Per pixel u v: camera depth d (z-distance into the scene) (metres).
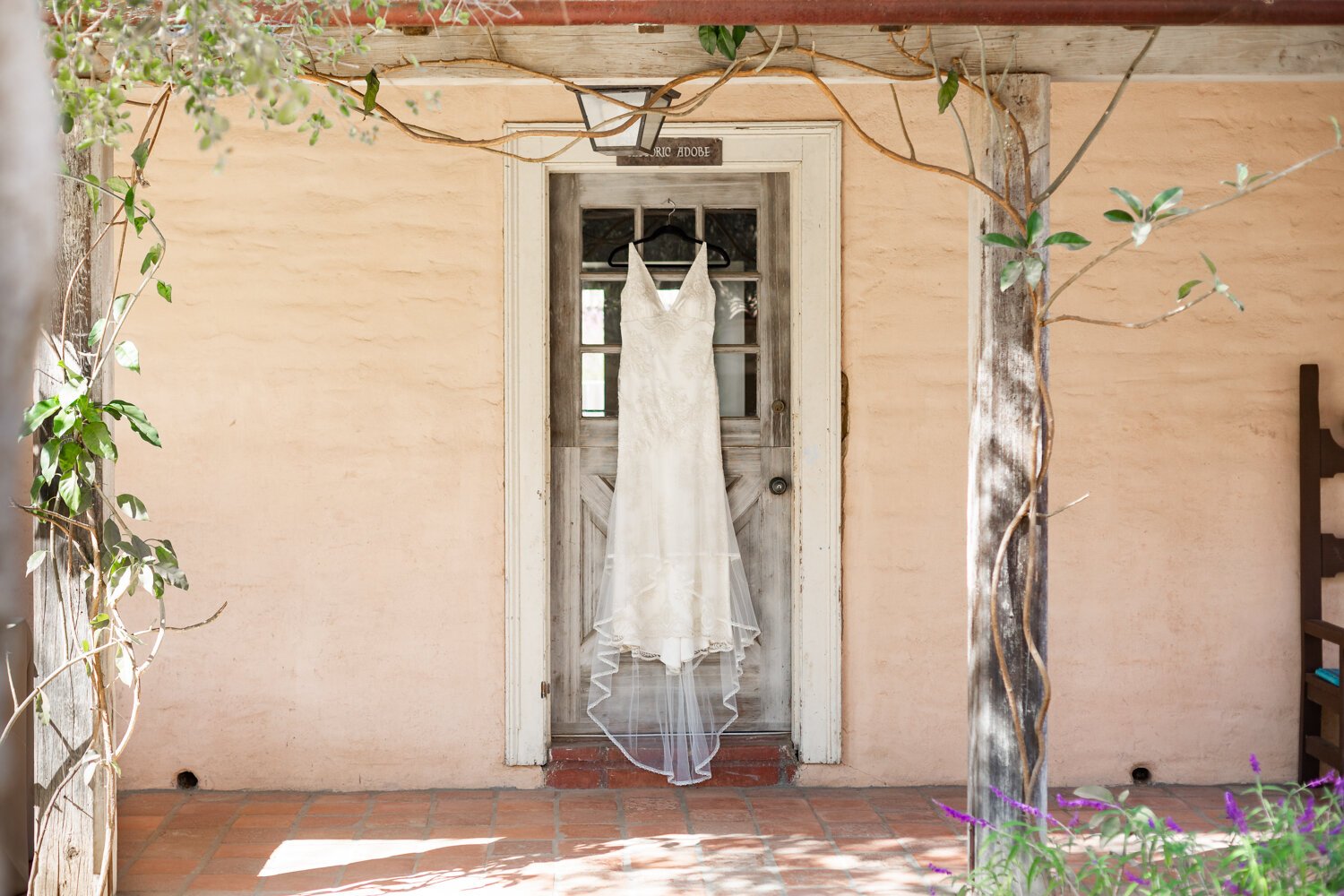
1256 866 2.42
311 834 4.29
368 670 4.73
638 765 4.76
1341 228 4.79
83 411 3.20
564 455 4.86
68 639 3.46
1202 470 4.81
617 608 4.75
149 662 3.40
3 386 0.92
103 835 3.56
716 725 4.89
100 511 3.46
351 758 4.74
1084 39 3.21
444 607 4.74
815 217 4.72
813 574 4.77
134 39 2.41
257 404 4.69
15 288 0.93
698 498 4.77
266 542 4.71
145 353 4.67
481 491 4.73
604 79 3.30
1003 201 3.11
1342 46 3.26
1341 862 2.50
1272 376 4.81
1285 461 4.82
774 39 3.26
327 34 2.95
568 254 4.83
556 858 4.07
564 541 4.88
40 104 0.95
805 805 4.59
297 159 4.67
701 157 4.71
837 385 4.73
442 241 4.70
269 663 4.72
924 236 4.74
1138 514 4.81
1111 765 4.84
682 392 4.76
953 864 4.02
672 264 4.86
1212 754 4.84
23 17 0.93
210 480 4.69
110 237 3.58
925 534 4.78
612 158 4.70
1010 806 3.20
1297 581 4.84
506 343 4.70
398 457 4.72
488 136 4.68
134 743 4.71
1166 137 4.75
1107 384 4.78
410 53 3.27
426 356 4.71
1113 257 4.75
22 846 3.64
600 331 4.89
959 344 4.76
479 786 4.76
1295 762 4.85
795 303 4.75
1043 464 3.15
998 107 3.20
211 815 4.46
